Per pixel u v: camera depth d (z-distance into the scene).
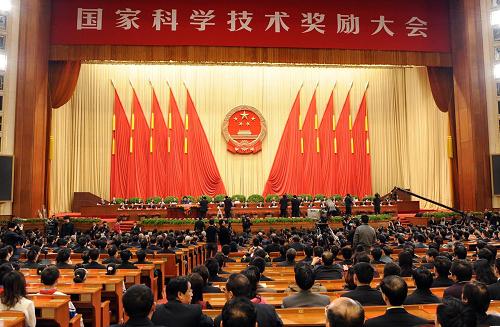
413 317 3.40
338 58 21.08
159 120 26.19
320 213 17.78
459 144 21.42
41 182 19.91
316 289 4.96
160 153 25.97
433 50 21.38
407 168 26.80
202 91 26.70
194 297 4.61
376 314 4.01
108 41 20.25
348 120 26.94
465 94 21.00
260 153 26.61
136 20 20.41
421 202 25.56
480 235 12.43
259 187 26.42
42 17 20.03
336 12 21.12
